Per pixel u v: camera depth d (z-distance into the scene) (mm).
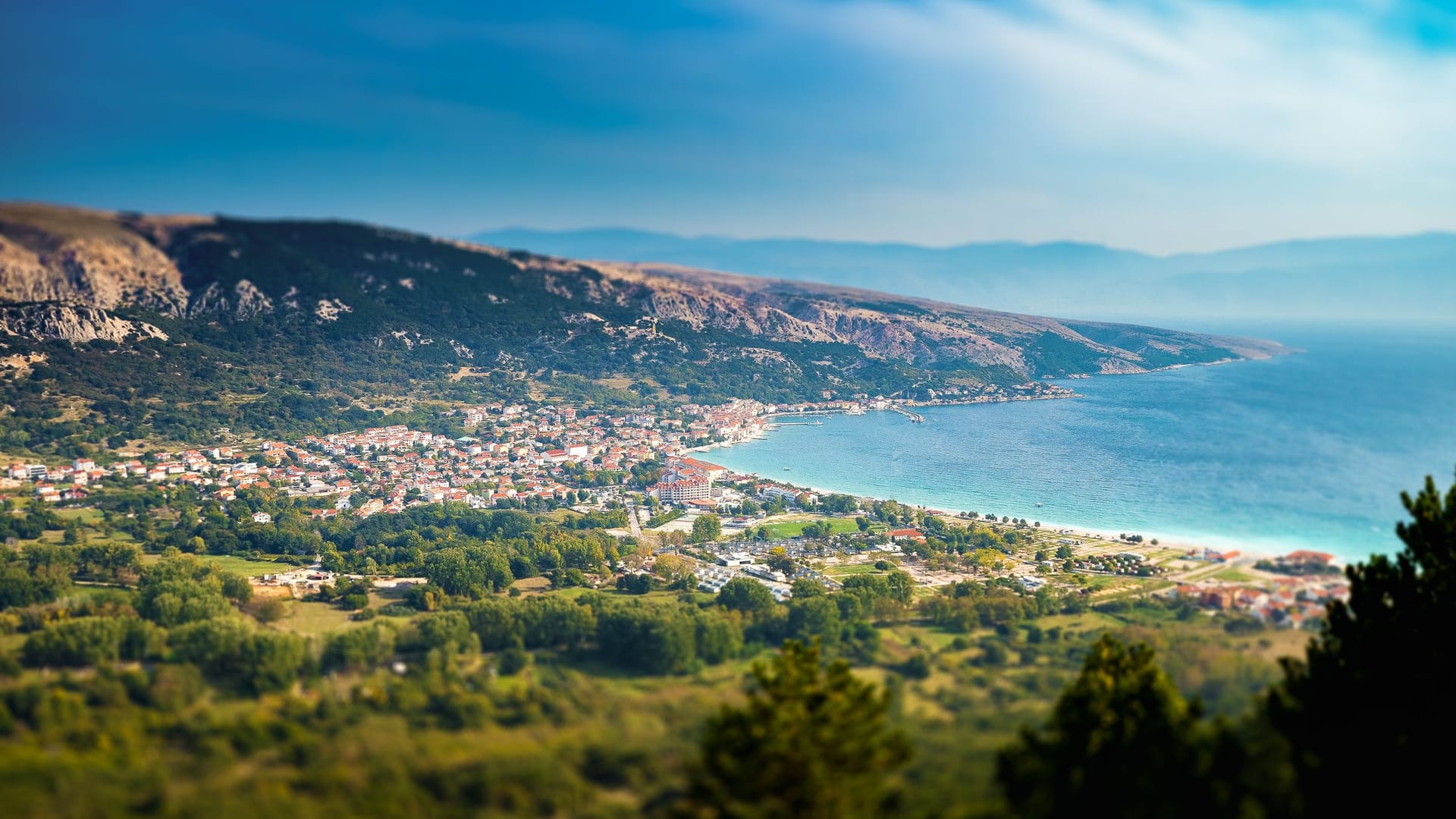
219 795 111625
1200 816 90875
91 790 110938
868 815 90875
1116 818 91562
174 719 136625
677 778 116000
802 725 98188
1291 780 92625
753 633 186875
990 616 191125
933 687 148000
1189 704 104000
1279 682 116062
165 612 191625
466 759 121812
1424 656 92500
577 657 177250
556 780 115562
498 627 181250
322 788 114750
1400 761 87000
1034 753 100375
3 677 154250
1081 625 183250
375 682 156625
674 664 167250
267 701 146125
